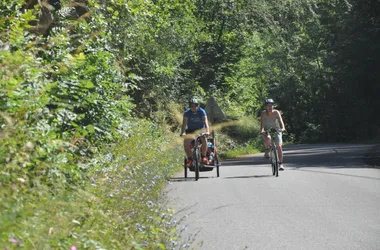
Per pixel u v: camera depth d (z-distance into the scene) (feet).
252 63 233.14
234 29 208.95
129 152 64.49
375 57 247.70
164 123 136.56
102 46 67.92
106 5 90.27
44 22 57.82
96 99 59.21
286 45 262.26
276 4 201.57
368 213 50.49
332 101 269.85
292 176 81.25
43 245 20.29
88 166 38.58
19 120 26.17
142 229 31.17
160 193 55.11
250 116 196.03
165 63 149.89
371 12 246.06
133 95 141.59
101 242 24.47
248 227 45.14
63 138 34.94
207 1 202.08
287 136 273.95
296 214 50.52
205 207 54.70
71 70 47.29
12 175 22.34
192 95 172.76
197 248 37.81
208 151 84.02
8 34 36.83
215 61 202.59
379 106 262.26
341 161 109.19
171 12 168.76
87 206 26.11
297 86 272.10
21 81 28.84
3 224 18.74
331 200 57.88
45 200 22.71
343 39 251.19
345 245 38.96
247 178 81.10
